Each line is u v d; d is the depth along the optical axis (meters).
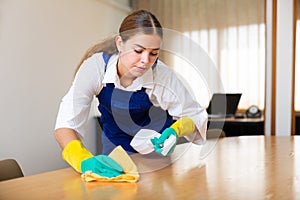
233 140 1.84
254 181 0.92
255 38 4.29
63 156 1.06
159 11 4.70
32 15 2.76
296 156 1.32
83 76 1.09
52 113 3.01
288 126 3.56
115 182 0.91
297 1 3.90
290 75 3.54
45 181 0.92
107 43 1.05
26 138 2.72
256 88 4.30
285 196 0.79
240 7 4.35
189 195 0.79
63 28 3.16
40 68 2.86
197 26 4.55
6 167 1.23
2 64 2.47
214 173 1.01
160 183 0.90
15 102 2.60
